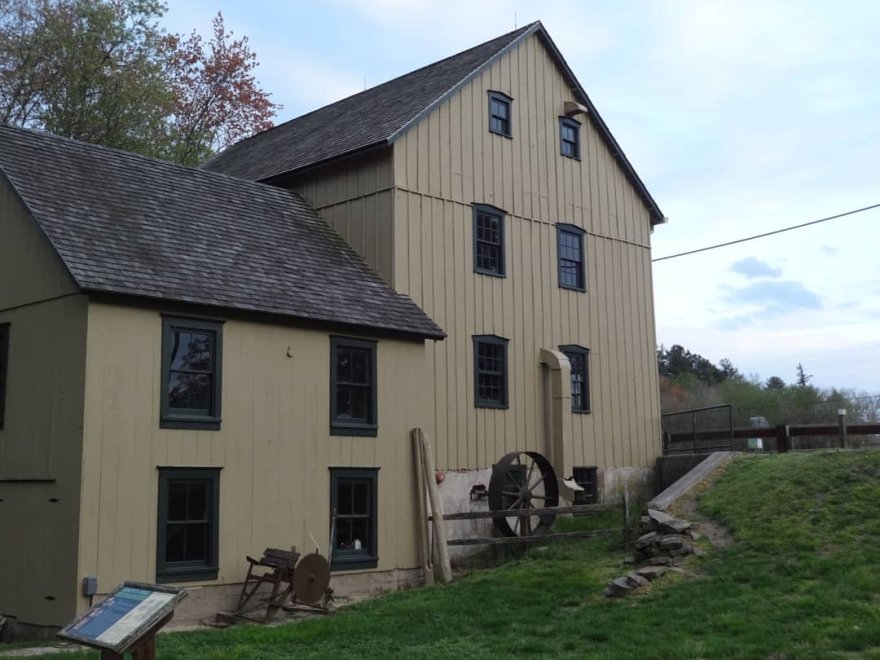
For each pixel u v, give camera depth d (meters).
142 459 14.93
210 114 36.72
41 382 15.18
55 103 31.23
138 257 15.82
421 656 11.17
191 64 36.31
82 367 14.50
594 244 24.62
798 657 10.09
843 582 12.66
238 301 16.28
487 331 21.55
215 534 15.66
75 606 13.94
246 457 16.27
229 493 15.97
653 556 15.89
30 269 15.70
